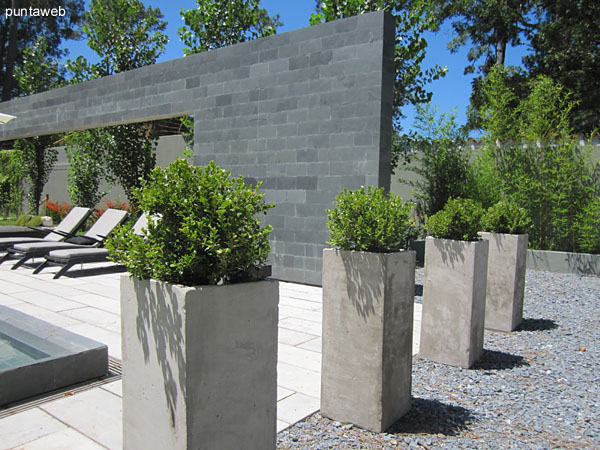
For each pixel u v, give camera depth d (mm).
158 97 8484
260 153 7141
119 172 12188
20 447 2309
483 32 16234
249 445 1821
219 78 7590
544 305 5887
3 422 2551
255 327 1814
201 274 1785
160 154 14086
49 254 6758
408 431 2619
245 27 11336
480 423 2744
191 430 1614
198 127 7922
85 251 6852
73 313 4855
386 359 2586
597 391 3268
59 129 10609
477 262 3676
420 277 7562
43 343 3287
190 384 1602
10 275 6984
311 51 6520
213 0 11242
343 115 6238
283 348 3959
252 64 7172
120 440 2393
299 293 6180
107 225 7867
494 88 9352
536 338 4543
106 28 12469
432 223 3898
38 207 15758
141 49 12648
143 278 1789
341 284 2699
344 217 2734
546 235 8508
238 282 1835
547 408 2977
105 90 9445
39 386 2902
